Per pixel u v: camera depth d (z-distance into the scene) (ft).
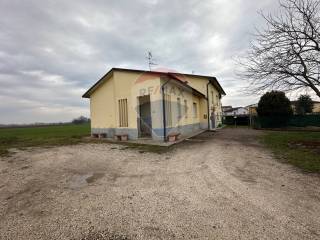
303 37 26.89
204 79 66.49
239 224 9.78
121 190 14.35
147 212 11.11
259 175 17.46
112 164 21.77
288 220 10.11
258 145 33.91
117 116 42.80
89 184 15.75
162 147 31.50
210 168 19.70
